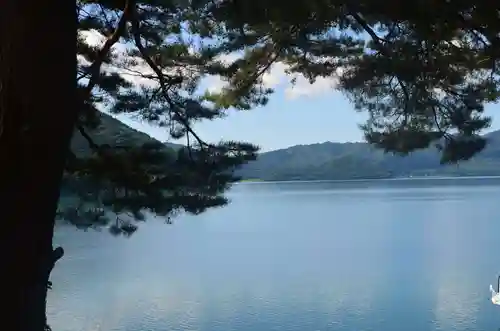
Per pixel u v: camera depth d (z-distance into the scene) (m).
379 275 24.91
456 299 19.70
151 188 6.18
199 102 6.39
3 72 2.63
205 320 17.28
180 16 5.52
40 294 2.74
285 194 104.69
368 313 18.25
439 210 59.44
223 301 19.92
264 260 30.02
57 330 15.93
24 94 2.62
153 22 5.68
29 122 2.63
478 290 21.02
